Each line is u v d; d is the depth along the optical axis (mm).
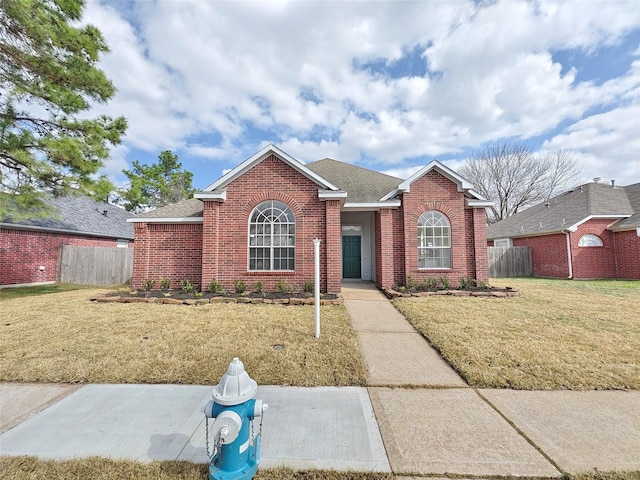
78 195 10625
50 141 9461
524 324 6531
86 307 8359
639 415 3166
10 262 14016
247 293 9766
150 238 11258
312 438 2807
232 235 10359
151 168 37125
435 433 2879
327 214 10242
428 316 7234
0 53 9125
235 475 2193
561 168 33906
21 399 3529
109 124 10977
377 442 2746
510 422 3053
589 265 17000
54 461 2492
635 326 6363
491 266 19422
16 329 6184
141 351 4949
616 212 17188
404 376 4191
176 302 8812
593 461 2486
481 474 2348
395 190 12141
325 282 10188
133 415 3197
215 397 2219
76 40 10008
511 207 36500
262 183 10492
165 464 2457
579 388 3756
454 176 11930
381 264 11789
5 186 9750
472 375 4098
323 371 4250
